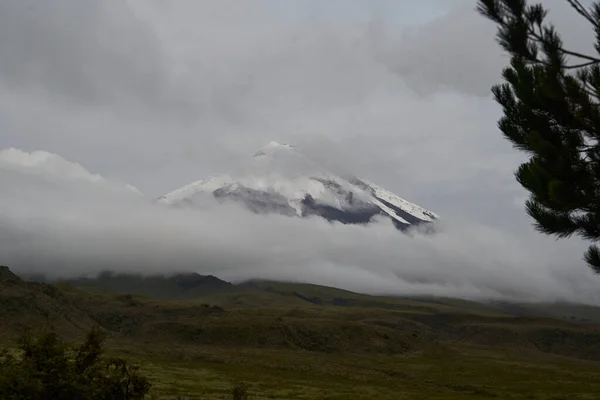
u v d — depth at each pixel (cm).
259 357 12938
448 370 13388
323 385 8838
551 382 11650
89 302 18725
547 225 1881
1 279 14300
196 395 5688
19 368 1997
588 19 1555
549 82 1717
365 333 17425
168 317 18038
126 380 2289
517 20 1708
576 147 1847
